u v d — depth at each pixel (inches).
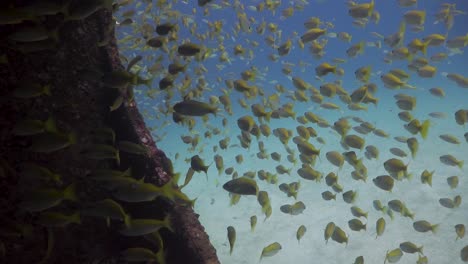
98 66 143.3
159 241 123.5
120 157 147.9
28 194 102.4
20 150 116.0
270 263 240.4
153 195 113.4
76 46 133.7
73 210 129.0
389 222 267.7
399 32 255.9
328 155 209.9
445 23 297.0
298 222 291.1
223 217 320.5
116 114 148.0
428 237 240.4
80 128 134.6
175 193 127.6
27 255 116.5
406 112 230.5
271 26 329.7
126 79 136.2
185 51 196.4
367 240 249.0
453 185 222.4
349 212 294.4
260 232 283.7
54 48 126.1
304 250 250.7
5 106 114.7
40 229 118.6
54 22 126.6
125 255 117.1
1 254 108.7
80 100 135.0
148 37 263.7
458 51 322.7
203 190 393.4
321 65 232.2
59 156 126.1
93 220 134.6
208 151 547.2
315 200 327.0
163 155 158.4
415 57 259.1
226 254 257.1
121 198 111.3
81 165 133.6
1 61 111.3
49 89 118.6
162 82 186.9
